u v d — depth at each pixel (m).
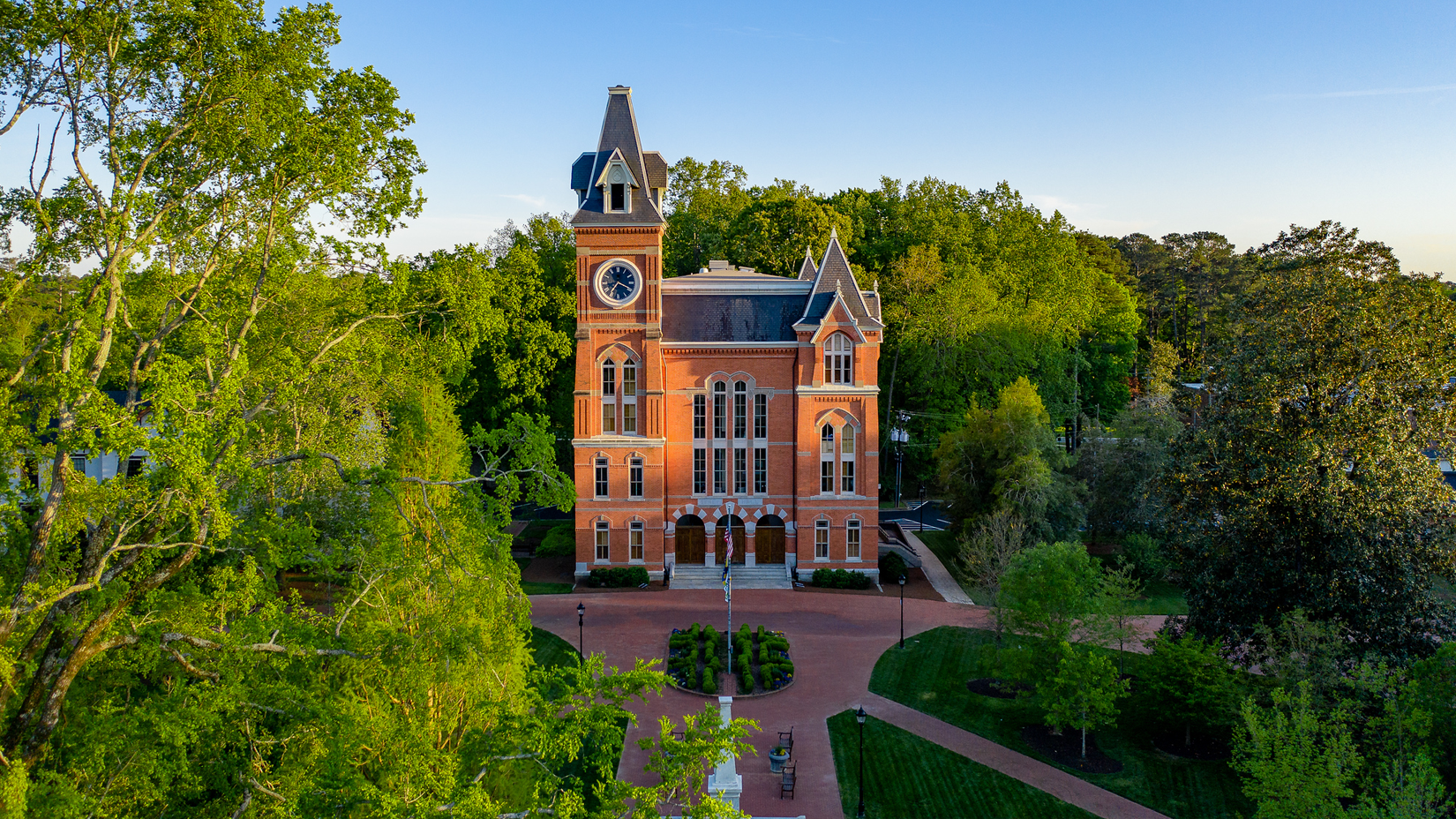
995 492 63.16
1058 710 38.03
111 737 19.56
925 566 68.44
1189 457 41.19
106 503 20.64
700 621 54.94
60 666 21.53
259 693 21.62
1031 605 39.38
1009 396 65.94
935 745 39.03
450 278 31.28
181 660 23.33
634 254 62.22
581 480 63.38
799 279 68.31
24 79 21.94
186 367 21.12
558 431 81.12
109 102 22.92
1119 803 34.38
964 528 65.31
